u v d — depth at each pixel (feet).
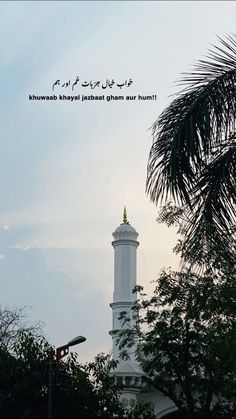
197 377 84.23
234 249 45.01
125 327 142.41
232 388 75.46
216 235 40.22
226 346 65.77
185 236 41.27
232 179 39.37
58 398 68.90
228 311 67.15
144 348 86.22
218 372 74.38
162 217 70.49
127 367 118.52
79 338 65.62
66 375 70.23
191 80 40.24
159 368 85.20
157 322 84.58
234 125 38.52
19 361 68.23
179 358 84.99
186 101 39.22
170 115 39.40
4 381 68.03
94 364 74.33
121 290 153.99
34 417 67.77
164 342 84.64
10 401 67.26
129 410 75.56
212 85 39.27
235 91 39.17
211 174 39.55
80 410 69.51
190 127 37.81
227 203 39.45
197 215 40.04
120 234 160.56
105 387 73.41
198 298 73.67
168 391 89.15
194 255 55.52
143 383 118.52
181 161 37.96
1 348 70.79
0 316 100.89
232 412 85.35
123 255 158.92
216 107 38.52
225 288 65.41
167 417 126.21
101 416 71.26
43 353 69.36
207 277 71.77
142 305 87.92
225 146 39.75
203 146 37.88
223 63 40.42
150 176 39.14
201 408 85.56
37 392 67.97
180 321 83.10
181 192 38.45
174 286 83.92
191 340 83.66
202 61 40.57
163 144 39.14
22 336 71.87
